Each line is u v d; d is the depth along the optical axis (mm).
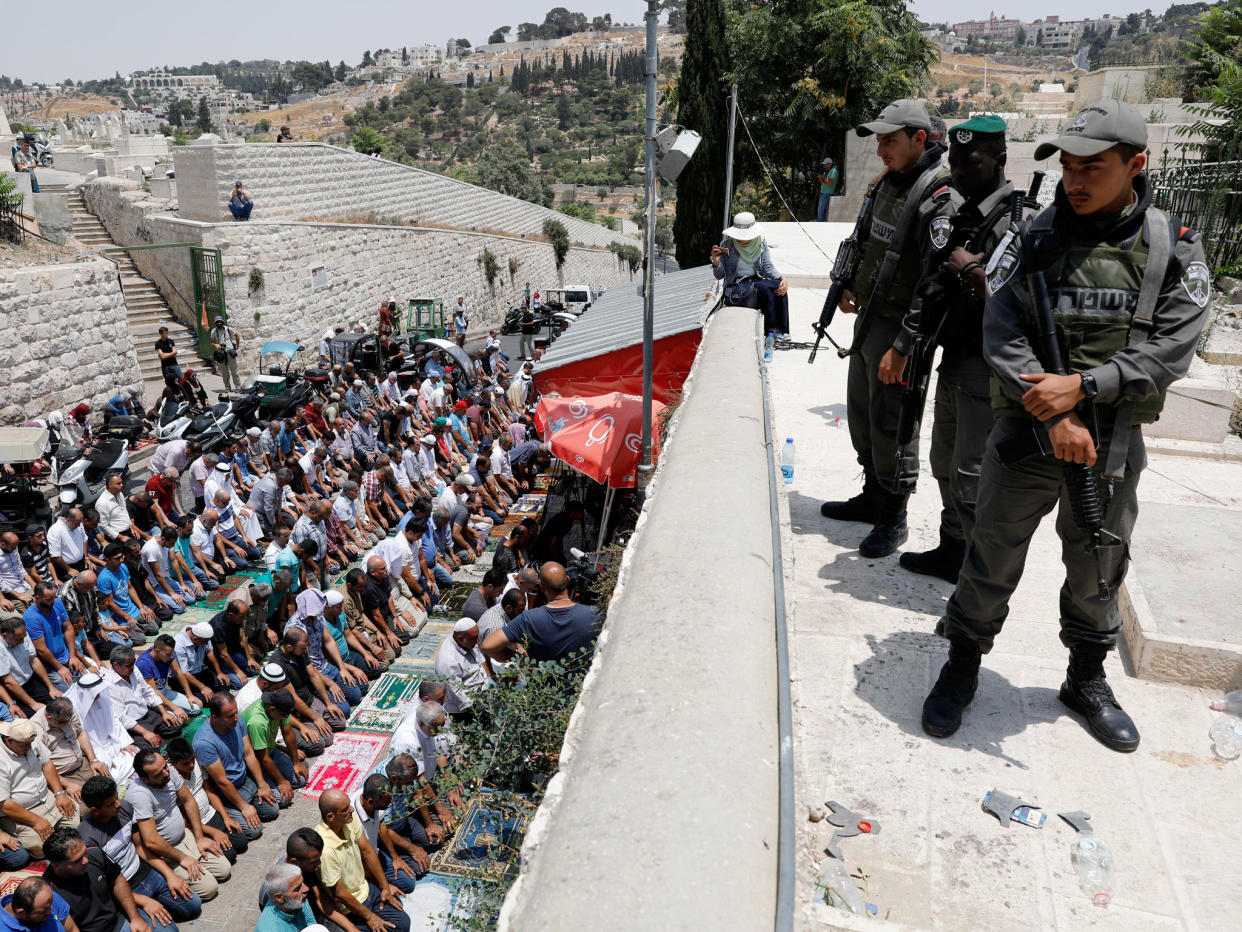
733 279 8344
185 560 12562
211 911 7422
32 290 18062
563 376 9594
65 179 34594
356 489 14438
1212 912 2148
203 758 8023
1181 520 4285
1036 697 3014
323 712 9797
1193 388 5598
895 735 2812
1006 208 3189
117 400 19250
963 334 3266
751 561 2174
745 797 1339
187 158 27172
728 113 23016
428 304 31828
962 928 2105
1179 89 15898
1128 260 2287
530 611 5262
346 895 6613
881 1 24172
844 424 6145
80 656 9938
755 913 1137
